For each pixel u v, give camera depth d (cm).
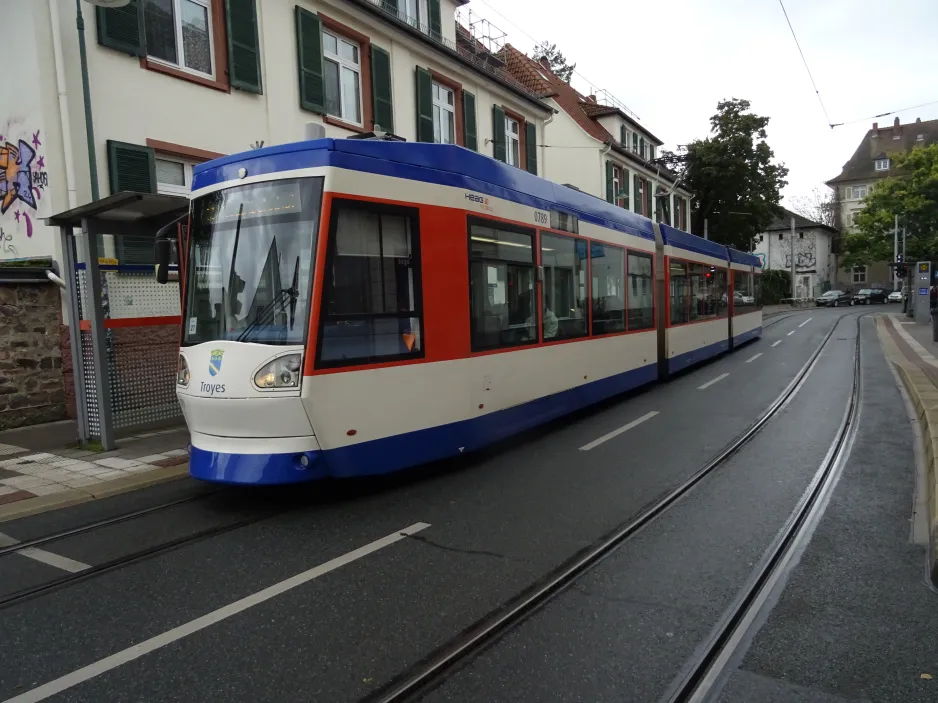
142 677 326
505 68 2667
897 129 7975
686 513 566
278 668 332
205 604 406
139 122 1049
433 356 649
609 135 3212
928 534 506
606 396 1044
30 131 977
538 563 461
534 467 723
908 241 5084
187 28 1135
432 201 652
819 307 5606
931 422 797
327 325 556
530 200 821
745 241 4297
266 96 1262
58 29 948
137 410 923
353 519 558
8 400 963
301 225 560
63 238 825
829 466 704
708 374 1505
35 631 378
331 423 559
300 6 1327
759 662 334
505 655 342
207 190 615
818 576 436
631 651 345
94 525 558
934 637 355
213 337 585
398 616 385
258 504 607
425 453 643
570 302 925
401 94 1612
